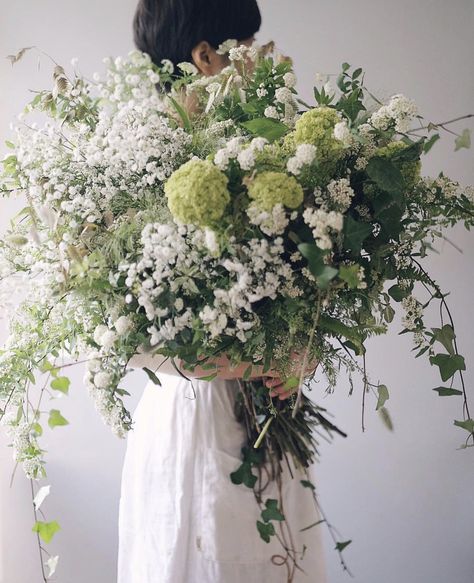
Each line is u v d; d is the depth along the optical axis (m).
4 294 1.26
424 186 1.27
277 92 1.23
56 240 1.26
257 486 1.51
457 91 2.09
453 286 2.12
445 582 2.18
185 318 1.12
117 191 1.22
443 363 1.31
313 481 1.67
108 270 1.18
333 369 1.32
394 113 1.14
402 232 1.27
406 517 2.18
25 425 1.35
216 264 1.13
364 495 2.18
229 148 1.09
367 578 2.19
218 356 1.26
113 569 2.15
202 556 1.49
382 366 2.15
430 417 2.15
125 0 2.07
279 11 2.11
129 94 1.21
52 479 2.12
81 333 1.29
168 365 1.39
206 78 1.33
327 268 1.02
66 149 1.34
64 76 1.41
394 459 2.17
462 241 2.10
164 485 1.53
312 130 1.12
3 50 2.06
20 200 2.03
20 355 1.30
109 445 2.12
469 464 2.14
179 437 1.52
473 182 2.10
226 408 1.52
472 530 2.16
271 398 1.45
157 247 1.08
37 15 2.07
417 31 2.09
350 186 1.19
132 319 1.19
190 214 1.06
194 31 1.47
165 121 1.23
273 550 1.51
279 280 1.17
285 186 1.06
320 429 2.18
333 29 2.10
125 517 1.66
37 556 2.12
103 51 2.08
